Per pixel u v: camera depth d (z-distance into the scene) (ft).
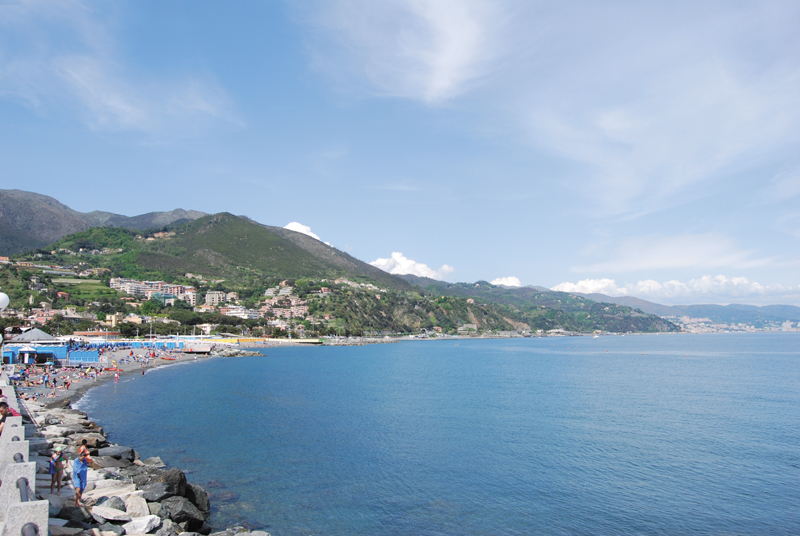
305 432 171.12
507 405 233.76
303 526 94.58
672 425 187.01
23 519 39.55
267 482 118.52
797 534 94.53
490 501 109.50
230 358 576.61
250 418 194.39
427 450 150.10
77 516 66.85
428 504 107.55
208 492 110.52
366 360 562.25
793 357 618.44
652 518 101.55
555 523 98.78
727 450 150.92
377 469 130.41
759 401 246.88
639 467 134.51
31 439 111.55
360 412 212.02
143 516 73.31
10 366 282.36
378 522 97.50
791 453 147.74
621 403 240.94
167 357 506.89
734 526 97.86
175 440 156.25
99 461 104.47
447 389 295.28
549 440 163.12
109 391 266.77
